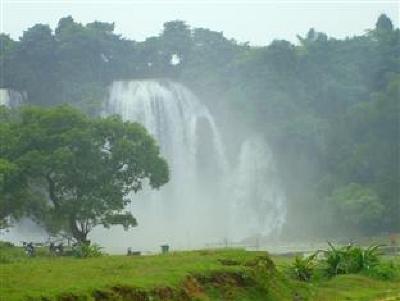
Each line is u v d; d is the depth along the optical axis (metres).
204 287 24.39
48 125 64.12
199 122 113.06
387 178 100.75
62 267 24.88
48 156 60.62
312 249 79.25
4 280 20.69
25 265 25.72
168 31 132.00
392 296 31.98
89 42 115.12
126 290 20.81
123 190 69.50
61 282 20.61
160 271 24.25
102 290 20.12
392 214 97.00
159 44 129.62
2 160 59.31
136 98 114.44
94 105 107.94
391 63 118.38
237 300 24.86
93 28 118.38
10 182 60.62
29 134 62.94
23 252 49.78
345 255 39.78
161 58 129.12
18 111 81.12
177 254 30.75
